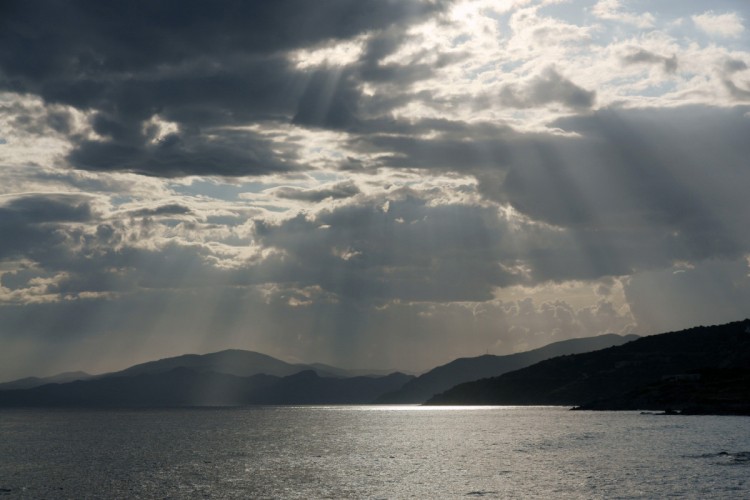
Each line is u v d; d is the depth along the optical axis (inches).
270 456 5009.8
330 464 4404.5
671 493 3061.0
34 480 3789.4
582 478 3538.4
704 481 3341.5
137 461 4746.6
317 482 3565.5
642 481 3385.8
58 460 4886.8
